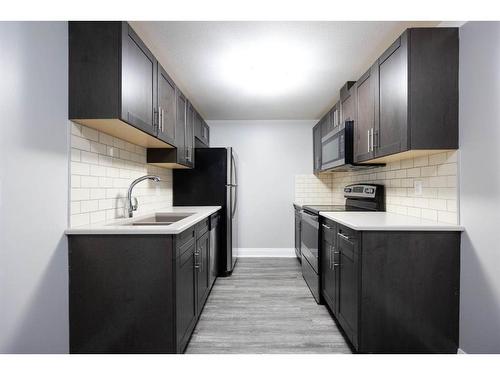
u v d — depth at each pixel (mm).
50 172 1395
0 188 1128
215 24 1856
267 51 2229
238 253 4371
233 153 3621
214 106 3658
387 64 1881
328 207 3207
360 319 1646
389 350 1644
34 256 1297
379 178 2670
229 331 2037
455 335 1639
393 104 1805
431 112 1645
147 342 1540
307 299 2633
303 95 3246
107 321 1533
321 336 1969
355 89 2504
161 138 2104
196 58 2342
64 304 1490
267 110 3838
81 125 1630
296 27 1899
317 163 4016
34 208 1294
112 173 1999
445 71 1644
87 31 1507
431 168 1885
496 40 1410
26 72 1247
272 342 1893
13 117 1183
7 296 1165
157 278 1539
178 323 1585
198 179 3453
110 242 1532
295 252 4281
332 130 3160
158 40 2053
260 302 2561
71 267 1528
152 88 1911
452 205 1696
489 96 1448
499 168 1397
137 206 2301
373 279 1644
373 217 2059
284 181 4398
